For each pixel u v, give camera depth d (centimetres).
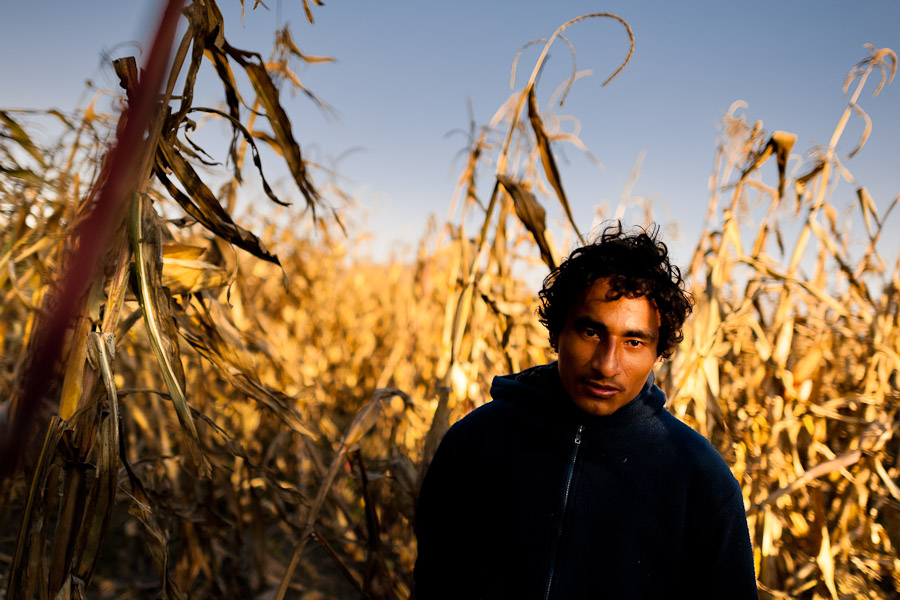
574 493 126
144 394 336
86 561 143
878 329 269
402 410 383
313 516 209
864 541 256
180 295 187
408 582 255
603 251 114
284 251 564
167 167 161
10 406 154
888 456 282
